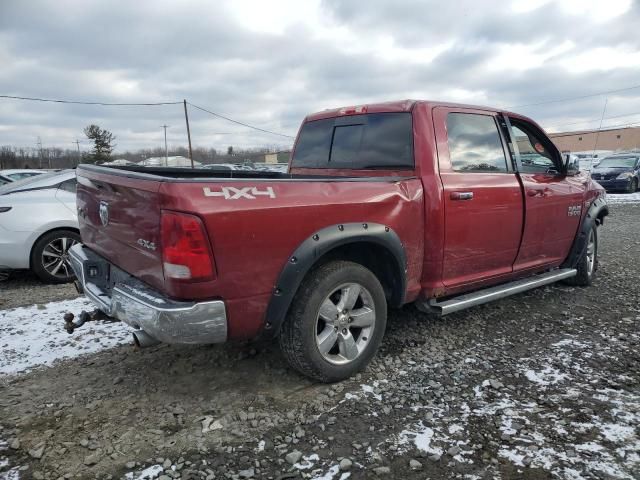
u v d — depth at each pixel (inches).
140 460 96.4
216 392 122.6
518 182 164.6
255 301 106.0
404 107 148.2
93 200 132.6
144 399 120.2
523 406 113.8
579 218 201.5
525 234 169.3
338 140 167.3
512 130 171.2
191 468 93.6
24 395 123.0
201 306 99.1
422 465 93.4
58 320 178.1
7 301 204.2
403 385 124.6
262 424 107.9
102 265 130.5
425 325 168.1
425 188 138.5
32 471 93.7
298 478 90.4
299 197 110.6
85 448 100.8
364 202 122.0
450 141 147.8
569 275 196.9
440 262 142.5
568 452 96.2
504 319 174.6
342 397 119.0
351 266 122.3
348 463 93.0
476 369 133.6
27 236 223.6
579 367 134.6
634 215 525.3
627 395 118.5
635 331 162.2
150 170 160.2
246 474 91.5
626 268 257.0
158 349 150.2
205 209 96.5
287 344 118.0
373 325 129.7
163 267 98.9
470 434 103.0
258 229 103.5
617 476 89.0
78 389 125.8
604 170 851.4
